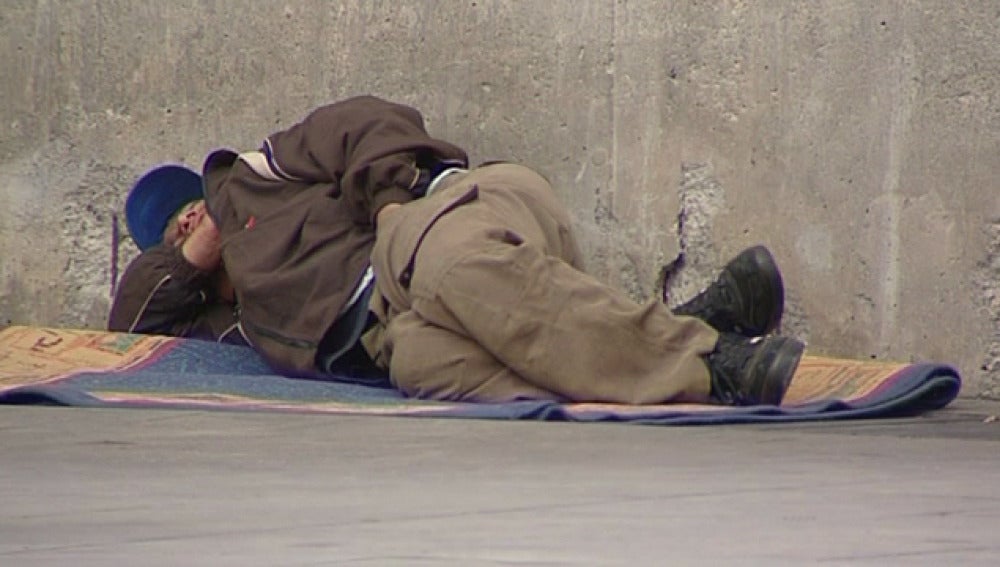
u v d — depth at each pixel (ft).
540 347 44.60
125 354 54.60
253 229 54.13
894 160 53.11
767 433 38.01
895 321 53.26
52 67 62.64
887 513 22.47
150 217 59.00
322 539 19.60
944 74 52.42
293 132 55.67
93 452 32.14
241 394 46.78
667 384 44.16
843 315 53.93
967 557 18.08
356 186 51.60
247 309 53.62
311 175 54.34
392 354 47.34
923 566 17.31
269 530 20.54
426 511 22.68
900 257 53.11
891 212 53.21
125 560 17.71
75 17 62.44
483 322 44.86
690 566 17.28
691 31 55.72
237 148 61.16
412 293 46.83
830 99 53.88
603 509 22.93
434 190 51.16
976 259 52.26
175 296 57.06
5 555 18.21
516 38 57.98
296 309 52.42
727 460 31.12
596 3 56.95
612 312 44.55
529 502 23.85
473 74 58.54
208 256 57.00
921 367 45.93
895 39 52.95
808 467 29.73
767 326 48.49
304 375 52.31
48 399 43.78
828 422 42.11
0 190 62.95
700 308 48.65
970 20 52.03
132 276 57.36
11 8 62.80
